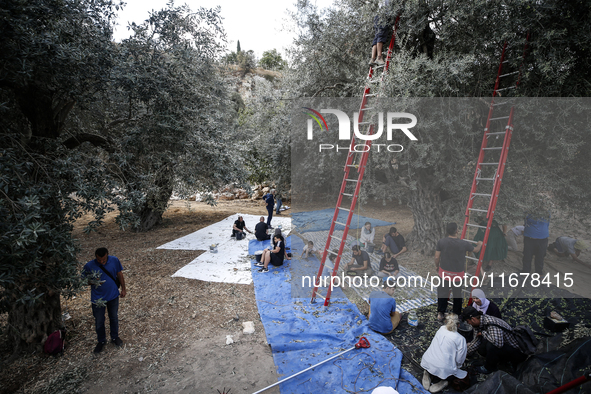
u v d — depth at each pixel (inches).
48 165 127.2
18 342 151.3
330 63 286.8
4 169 98.7
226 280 244.1
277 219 484.1
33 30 115.2
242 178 255.6
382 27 203.9
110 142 181.8
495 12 178.5
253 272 258.7
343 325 178.4
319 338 165.3
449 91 198.7
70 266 122.8
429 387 127.3
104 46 145.7
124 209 135.7
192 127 188.4
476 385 120.0
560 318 157.2
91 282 140.5
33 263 103.6
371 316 169.2
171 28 173.8
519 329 136.6
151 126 165.5
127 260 286.7
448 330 127.8
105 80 146.5
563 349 123.9
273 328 175.0
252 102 436.1
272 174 418.6
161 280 242.4
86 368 143.3
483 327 138.6
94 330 174.4
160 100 164.6
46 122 154.4
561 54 168.1
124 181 154.7
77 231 385.1
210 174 234.7
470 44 206.7
